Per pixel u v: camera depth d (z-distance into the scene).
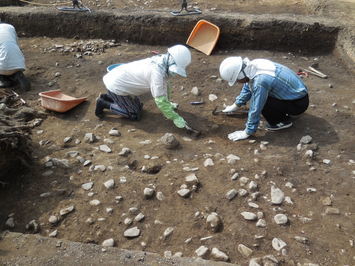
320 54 5.65
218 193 3.13
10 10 6.33
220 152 3.64
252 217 2.88
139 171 3.42
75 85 4.90
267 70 3.53
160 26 5.93
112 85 3.96
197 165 3.46
